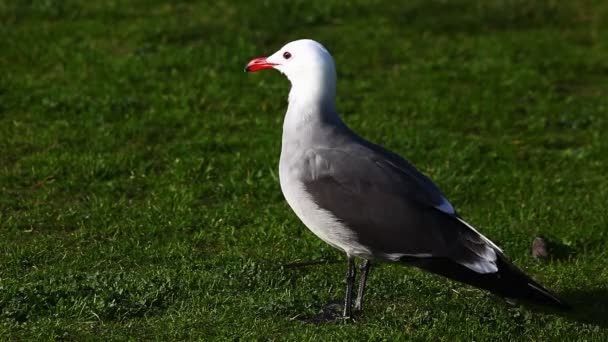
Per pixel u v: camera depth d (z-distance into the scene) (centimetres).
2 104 1648
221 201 1381
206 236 1255
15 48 1902
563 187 1460
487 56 2034
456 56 2036
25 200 1341
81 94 1705
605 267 1212
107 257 1183
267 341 971
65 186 1385
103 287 1056
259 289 1088
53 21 2084
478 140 1627
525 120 1728
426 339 988
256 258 1191
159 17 2131
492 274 944
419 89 1842
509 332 1020
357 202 979
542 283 1159
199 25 2070
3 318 994
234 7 2208
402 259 973
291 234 1272
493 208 1382
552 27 2233
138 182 1416
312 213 1001
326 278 1138
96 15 2125
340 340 969
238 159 1491
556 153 1596
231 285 1095
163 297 1055
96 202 1335
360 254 999
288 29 2105
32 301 1024
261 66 1066
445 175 1470
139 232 1255
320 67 1038
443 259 961
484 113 1744
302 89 1041
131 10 2173
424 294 1102
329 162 998
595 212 1364
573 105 1805
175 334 977
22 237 1239
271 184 1409
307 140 1021
